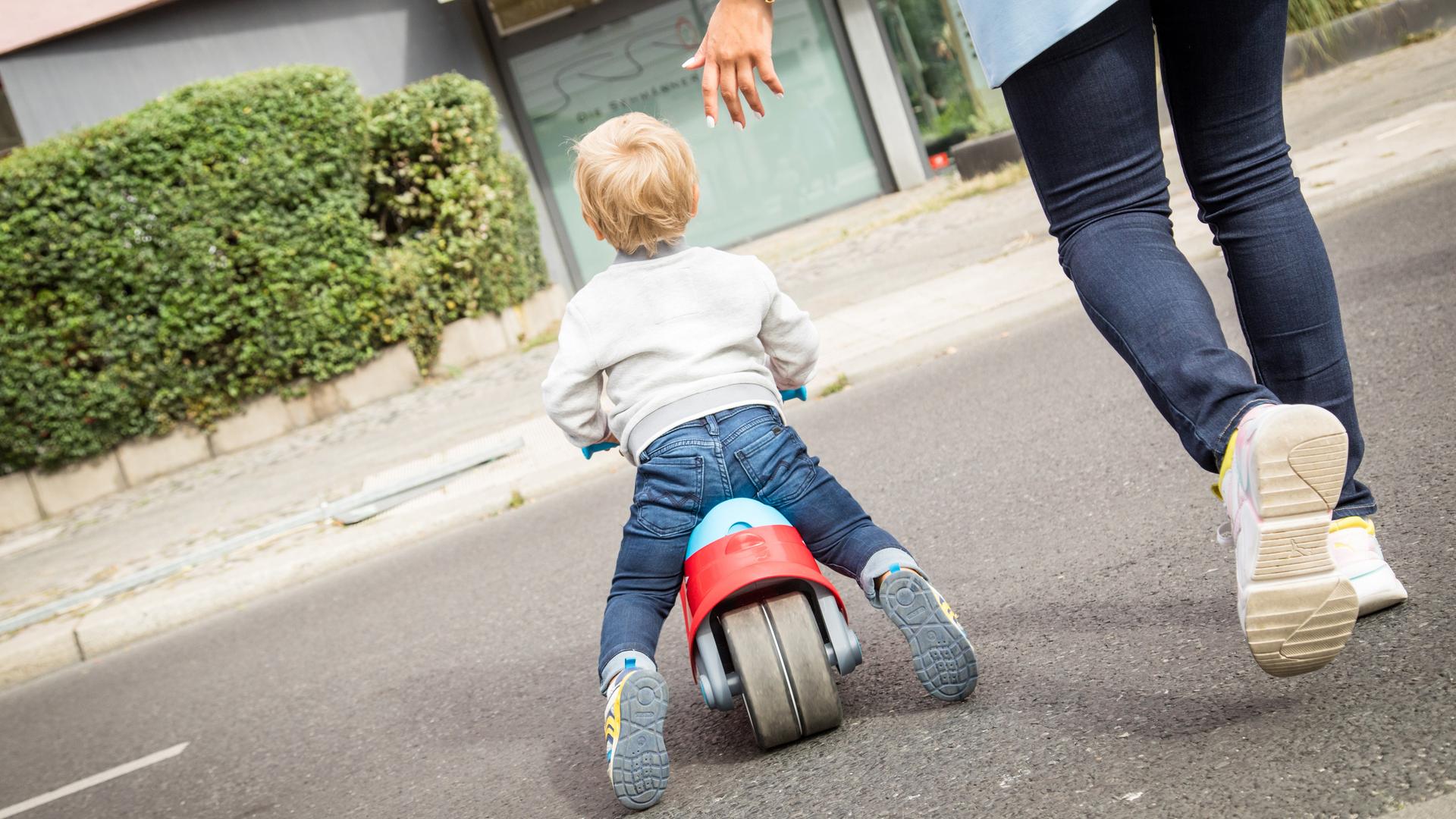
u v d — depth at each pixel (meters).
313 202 10.67
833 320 8.35
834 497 2.74
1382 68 11.72
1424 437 3.51
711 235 14.28
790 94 14.04
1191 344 1.98
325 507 7.39
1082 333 6.51
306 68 10.77
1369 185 7.23
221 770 4.00
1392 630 2.32
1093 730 2.31
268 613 6.23
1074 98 2.08
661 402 2.70
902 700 2.81
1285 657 1.98
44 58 11.96
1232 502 1.95
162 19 12.21
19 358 10.09
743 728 2.96
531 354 11.04
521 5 13.62
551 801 2.88
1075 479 4.31
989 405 5.77
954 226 10.23
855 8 13.70
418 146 11.18
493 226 11.42
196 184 10.31
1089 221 2.16
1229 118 2.21
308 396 10.85
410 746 3.69
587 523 6.01
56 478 10.37
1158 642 2.67
